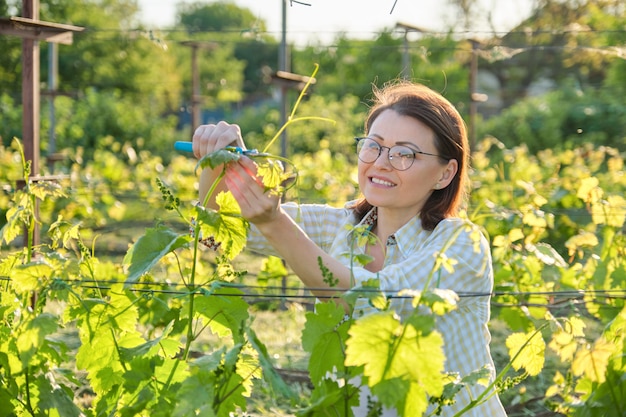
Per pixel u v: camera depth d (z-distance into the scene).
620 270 3.92
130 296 2.44
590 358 2.37
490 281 2.37
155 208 10.08
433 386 1.85
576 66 26.77
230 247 2.14
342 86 29.72
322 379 2.03
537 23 21.36
